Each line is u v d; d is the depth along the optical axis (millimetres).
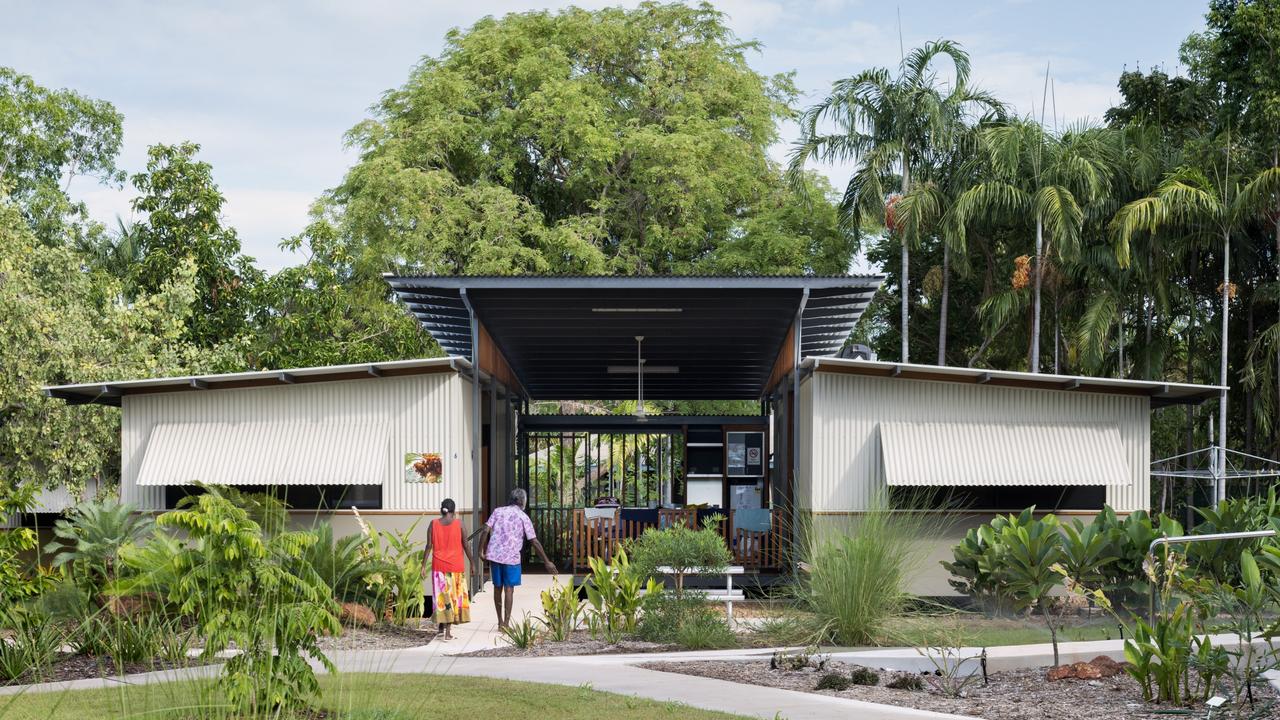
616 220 34656
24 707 7023
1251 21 25219
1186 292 27016
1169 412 29391
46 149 35500
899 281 34469
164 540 9406
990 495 15547
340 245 31359
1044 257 27312
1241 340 27672
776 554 16719
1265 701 7391
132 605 10273
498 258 31828
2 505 9766
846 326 20062
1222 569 11281
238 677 6496
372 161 32781
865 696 8094
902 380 15273
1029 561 11281
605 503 21234
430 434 15586
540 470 32062
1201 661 7523
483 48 35469
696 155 33312
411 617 13688
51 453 20078
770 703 7602
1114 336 28875
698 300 16188
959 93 28516
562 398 28688
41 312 20094
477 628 13086
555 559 20922
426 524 15469
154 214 28391
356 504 15906
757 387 26438
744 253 33344
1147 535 11398
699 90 35500
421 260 32469
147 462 15578
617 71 36406
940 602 14211
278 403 15859
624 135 34344
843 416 15219
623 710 7254
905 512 12633
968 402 15312
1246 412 27141
